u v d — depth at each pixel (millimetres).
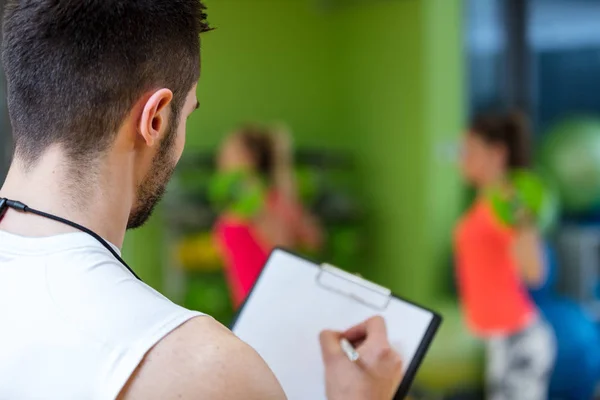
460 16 4840
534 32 4961
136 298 652
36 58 702
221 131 5086
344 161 5387
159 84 729
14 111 727
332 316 1041
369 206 5309
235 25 5137
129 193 735
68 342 628
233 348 635
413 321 1021
